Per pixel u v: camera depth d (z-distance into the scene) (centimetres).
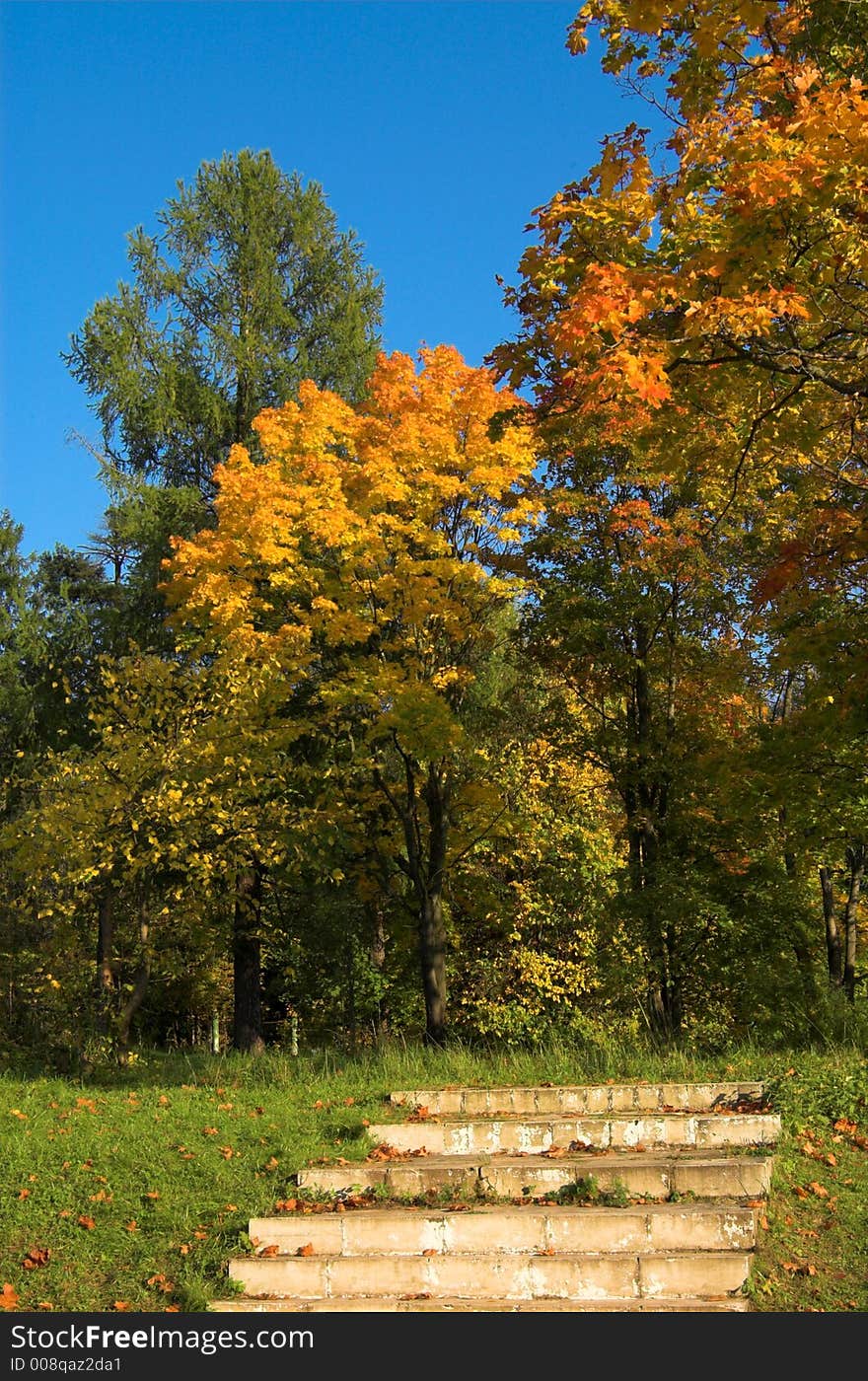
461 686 1703
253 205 2277
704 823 1747
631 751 1745
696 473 1545
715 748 1703
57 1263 681
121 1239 702
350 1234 679
